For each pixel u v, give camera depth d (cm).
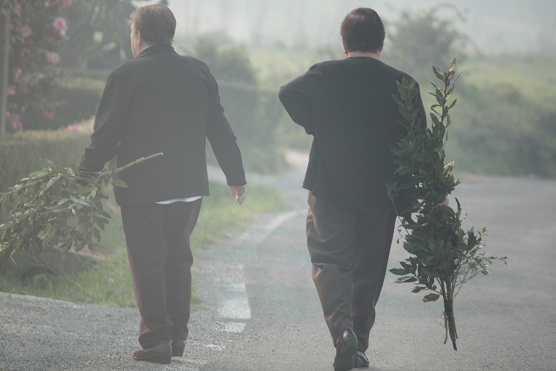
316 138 1546
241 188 1598
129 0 6000
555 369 1698
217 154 1593
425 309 2320
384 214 1557
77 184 1553
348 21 1577
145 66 1518
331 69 1548
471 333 2031
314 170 1554
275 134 7562
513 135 9162
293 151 8169
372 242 1559
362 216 1549
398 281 1522
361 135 1530
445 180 1505
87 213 1541
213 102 1590
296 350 1747
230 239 3394
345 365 1457
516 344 1920
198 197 1552
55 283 2223
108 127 1505
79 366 1455
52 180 1533
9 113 3150
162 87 1513
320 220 1541
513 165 8850
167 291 1562
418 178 1510
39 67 3362
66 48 5778
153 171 1505
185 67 1545
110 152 1518
